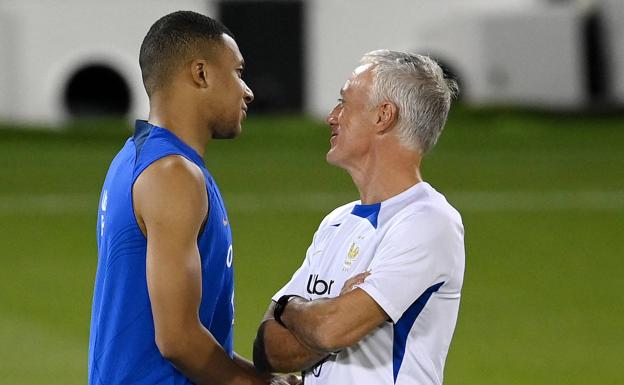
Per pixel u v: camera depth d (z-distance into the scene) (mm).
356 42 110750
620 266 43969
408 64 13211
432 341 12984
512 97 111000
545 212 58781
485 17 110375
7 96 105125
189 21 13000
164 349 12289
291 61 111000
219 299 12969
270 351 13242
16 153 85688
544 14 110312
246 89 13352
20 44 105250
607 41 111812
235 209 59469
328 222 13969
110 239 12594
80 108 107938
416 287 12617
